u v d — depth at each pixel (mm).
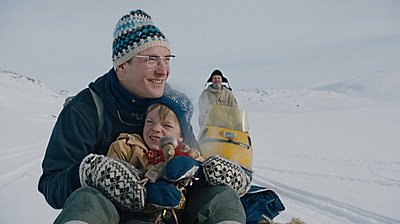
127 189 1979
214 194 2145
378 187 8039
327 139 18344
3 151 11938
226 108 3111
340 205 6602
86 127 2480
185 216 2203
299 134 20859
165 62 2525
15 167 9344
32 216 5035
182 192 2203
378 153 13414
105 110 2535
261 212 2549
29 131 18969
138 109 2547
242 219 2074
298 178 8789
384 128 23922
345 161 11523
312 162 11266
